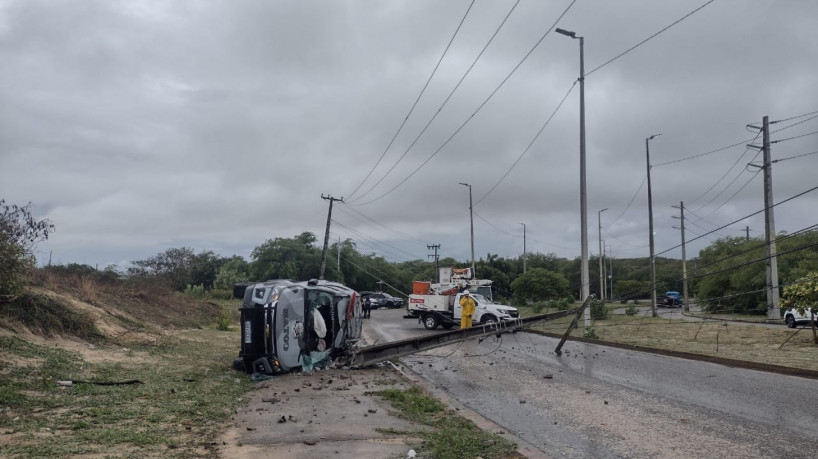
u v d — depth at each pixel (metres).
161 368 13.07
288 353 14.05
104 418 7.96
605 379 14.01
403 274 100.00
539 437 8.54
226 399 10.28
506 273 81.56
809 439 8.26
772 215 35.47
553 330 29.97
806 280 21.17
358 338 17.42
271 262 78.75
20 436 6.73
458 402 11.23
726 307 52.22
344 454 6.96
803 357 17.30
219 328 27.11
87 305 18.25
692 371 15.10
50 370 10.79
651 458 7.44
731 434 8.59
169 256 73.69
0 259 12.74
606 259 123.19
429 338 17.72
